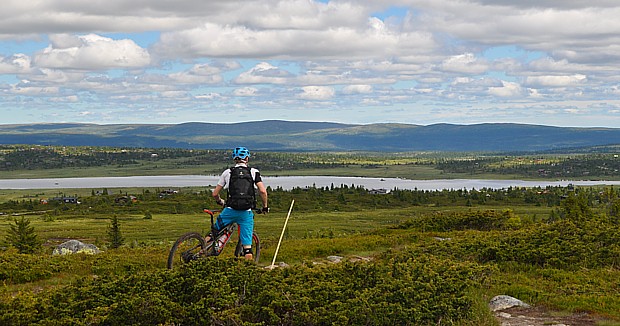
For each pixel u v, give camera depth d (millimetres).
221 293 9039
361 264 11180
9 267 16438
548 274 16016
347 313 9055
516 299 12375
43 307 8984
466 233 26641
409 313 9359
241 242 12984
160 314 8711
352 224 166750
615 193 41125
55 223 164875
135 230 144750
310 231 137250
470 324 10031
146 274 10039
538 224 30484
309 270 10773
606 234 19094
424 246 19797
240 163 12859
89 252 22453
